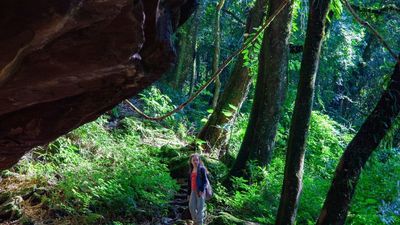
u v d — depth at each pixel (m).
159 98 18.00
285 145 15.59
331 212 6.48
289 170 6.95
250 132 13.19
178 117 18.53
